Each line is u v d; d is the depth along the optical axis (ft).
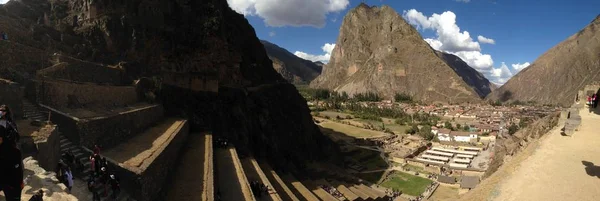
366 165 317.01
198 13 238.27
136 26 197.88
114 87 142.72
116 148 100.42
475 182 233.96
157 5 211.82
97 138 93.91
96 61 177.06
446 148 394.93
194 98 207.31
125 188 77.51
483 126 492.13
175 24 220.02
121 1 199.21
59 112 95.25
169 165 109.50
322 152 307.37
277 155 234.79
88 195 67.92
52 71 122.52
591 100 131.23
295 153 260.42
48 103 101.65
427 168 303.07
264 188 139.13
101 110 118.93
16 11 180.96
